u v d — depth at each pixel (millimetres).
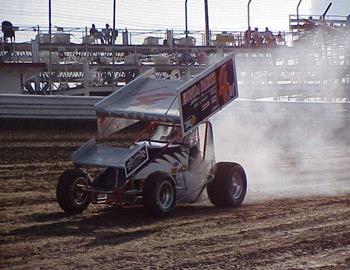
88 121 26500
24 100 24875
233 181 16391
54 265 10414
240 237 12641
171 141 16047
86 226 13688
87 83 33875
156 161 15297
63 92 34344
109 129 16266
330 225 13961
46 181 19703
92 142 15469
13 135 23906
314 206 16547
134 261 10719
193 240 12320
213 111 16250
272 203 17172
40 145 23484
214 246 11867
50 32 34500
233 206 16406
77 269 10195
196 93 15664
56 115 25656
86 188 14914
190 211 15727
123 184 14609
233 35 41500
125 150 15055
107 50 36969
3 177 19672
